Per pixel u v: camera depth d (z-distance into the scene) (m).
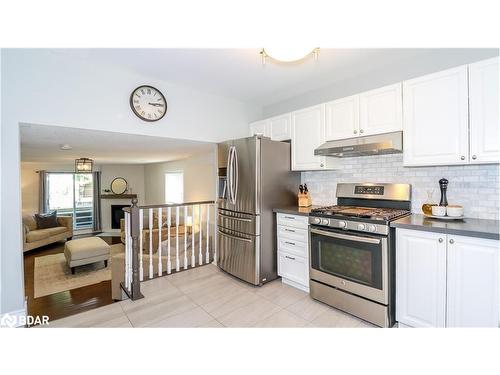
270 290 2.69
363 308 2.05
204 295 2.58
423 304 1.78
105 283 3.87
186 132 3.14
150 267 3.04
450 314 1.65
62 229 6.32
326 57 2.36
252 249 2.79
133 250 2.49
